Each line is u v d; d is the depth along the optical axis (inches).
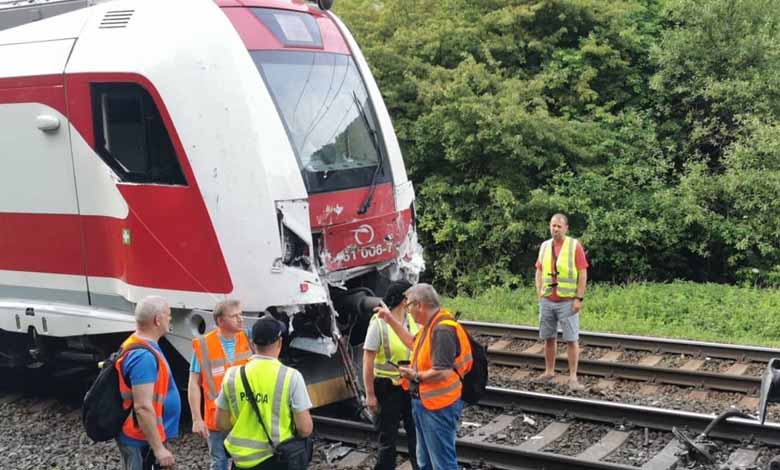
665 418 305.7
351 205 331.6
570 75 672.4
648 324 485.7
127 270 321.1
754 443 288.5
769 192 575.8
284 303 298.0
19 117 344.5
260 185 295.0
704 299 529.7
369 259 339.9
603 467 263.1
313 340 315.6
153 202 310.7
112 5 333.7
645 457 285.0
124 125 316.8
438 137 650.2
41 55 340.5
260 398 202.5
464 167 652.7
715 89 614.2
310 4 353.4
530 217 629.0
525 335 446.9
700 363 394.0
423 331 237.3
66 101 330.3
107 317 328.5
